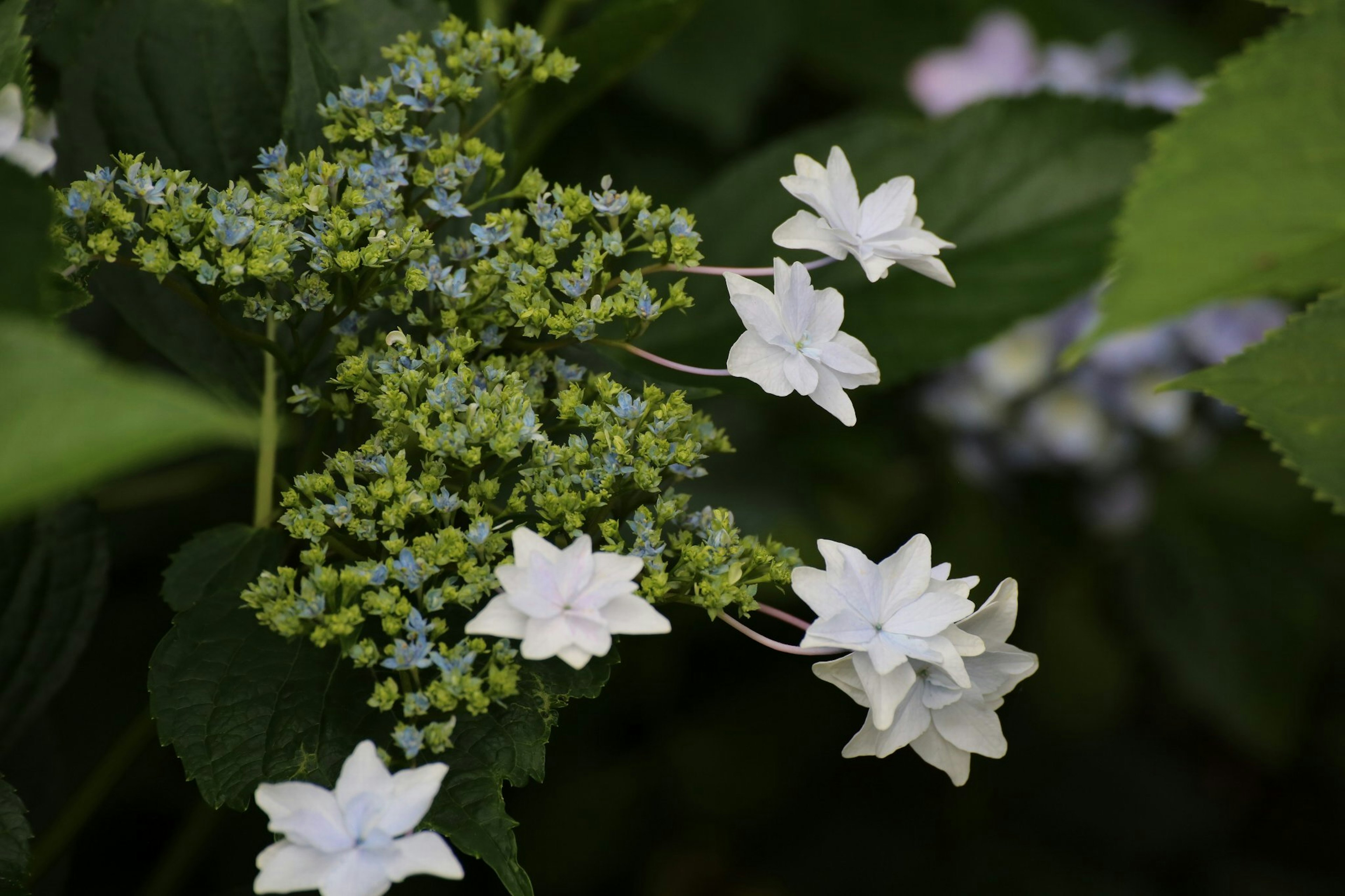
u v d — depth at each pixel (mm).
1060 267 1010
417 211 905
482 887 1118
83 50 934
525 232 949
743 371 863
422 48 905
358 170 873
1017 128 1021
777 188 1015
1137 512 1324
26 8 893
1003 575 1338
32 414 727
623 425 870
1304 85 801
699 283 986
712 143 1224
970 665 866
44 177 875
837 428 1249
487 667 846
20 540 917
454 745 842
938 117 1037
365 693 853
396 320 915
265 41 942
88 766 1032
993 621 865
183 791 1059
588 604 829
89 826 1069
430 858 814
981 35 1339
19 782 951
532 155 1012
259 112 938
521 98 1006
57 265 840
